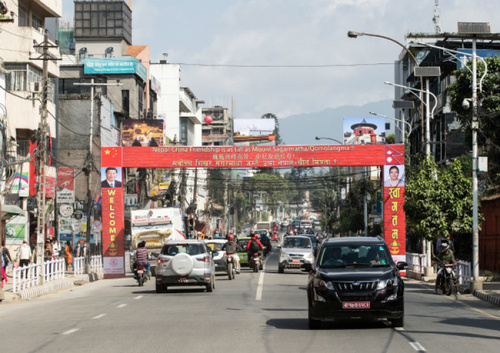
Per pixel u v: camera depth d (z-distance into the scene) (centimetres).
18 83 6525
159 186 11338
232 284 4559
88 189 6231
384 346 1838
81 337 2089
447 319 2531
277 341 1955
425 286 4584
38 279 4391
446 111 8544
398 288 2145
